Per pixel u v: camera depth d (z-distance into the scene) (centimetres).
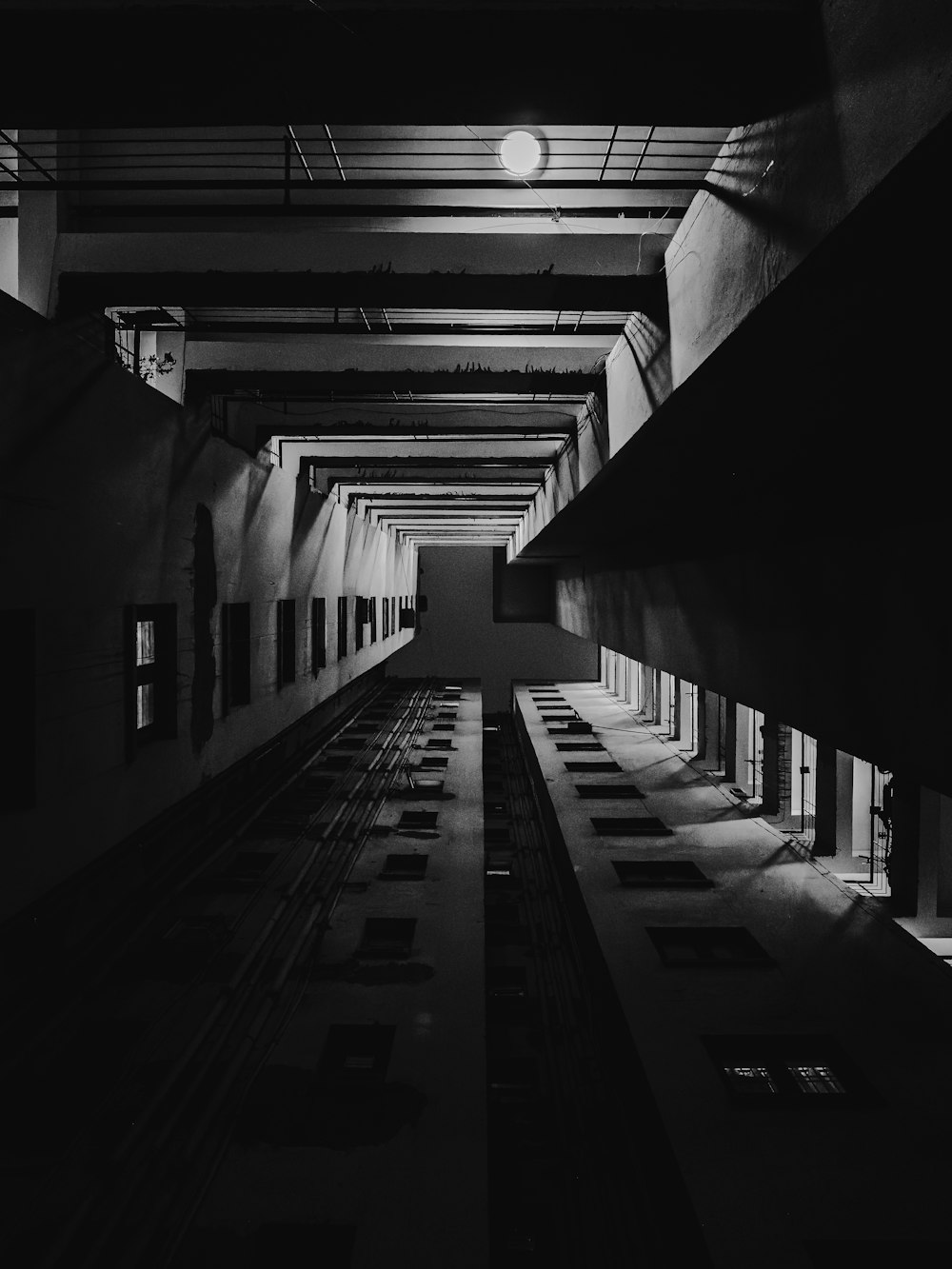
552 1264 627
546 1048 877
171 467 756
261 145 489
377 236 547
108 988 688
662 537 1090
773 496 689
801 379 452
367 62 332
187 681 805
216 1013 634
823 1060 650
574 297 562
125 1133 502
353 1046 648
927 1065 630
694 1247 492
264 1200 470
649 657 1161
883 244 292
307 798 1329
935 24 221
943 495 418
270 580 1110
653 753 1752
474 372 811
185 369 803
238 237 554
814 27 298
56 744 556
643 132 420
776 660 643
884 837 969
